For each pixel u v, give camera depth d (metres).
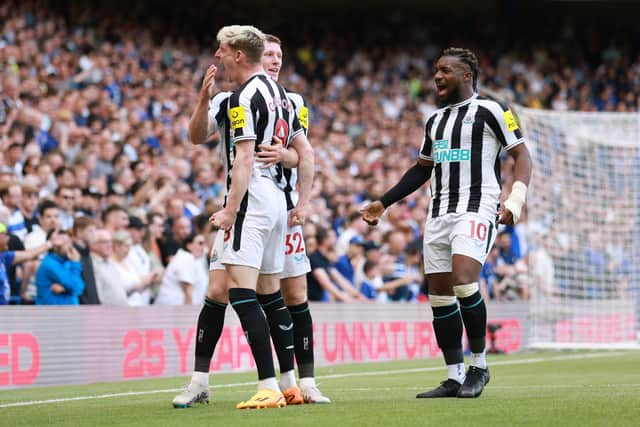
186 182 47.22
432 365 36.06
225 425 14.37
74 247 31.77
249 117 17.03
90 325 29.45
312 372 18.47
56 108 49.25
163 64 63.31
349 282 39.72
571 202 49.41
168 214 40.47
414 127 72.44
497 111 19.14
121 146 46.03
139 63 61.38
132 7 67.69
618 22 91.44
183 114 57.19
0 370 26.75
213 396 21.48
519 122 48.16
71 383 28.75
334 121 67.06
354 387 24.52
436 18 88.06
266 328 17.28
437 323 19.64
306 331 18.47
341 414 15.48
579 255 48.91
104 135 45.97
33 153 41.78
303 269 18.53
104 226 34.78
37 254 30.91
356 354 38.41
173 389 25.33
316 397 18.22
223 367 33.16
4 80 46.06
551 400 17.64
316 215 44.16
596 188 50.09
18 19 55.25
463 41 87.06
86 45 58.06
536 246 47.50
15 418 16.91
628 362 35.41
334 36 82.50
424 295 44.72
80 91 52.38
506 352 43.62
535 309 46.28
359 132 67.56
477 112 19.23
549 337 46.62
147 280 33.78
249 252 17.17
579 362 36.00
